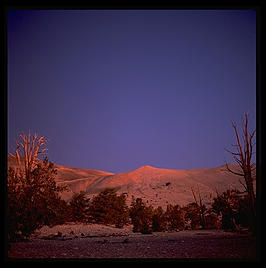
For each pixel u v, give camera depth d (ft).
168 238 74.08
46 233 85.56
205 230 106.93
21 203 64.90
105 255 45.09
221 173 350.64
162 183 328.49
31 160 71.20
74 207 120.98
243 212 82.53
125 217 127.44
